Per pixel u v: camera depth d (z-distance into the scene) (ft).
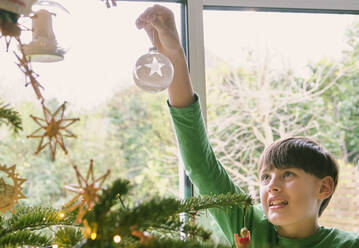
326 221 5.00
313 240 3.45
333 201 5.03
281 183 3.38
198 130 3.51
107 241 1.79
